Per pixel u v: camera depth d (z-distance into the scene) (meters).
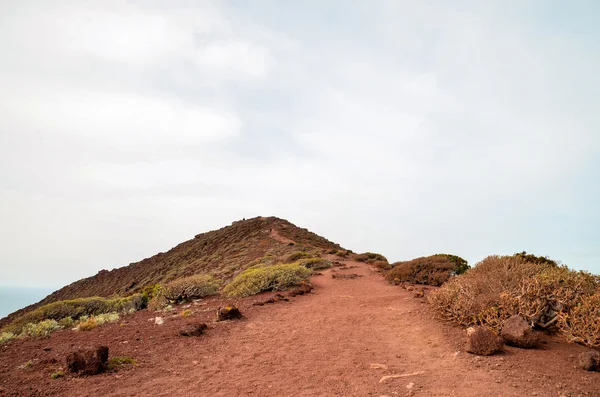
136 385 5.42
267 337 8.31
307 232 56.72
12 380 5.63
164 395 5.04
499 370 5.54
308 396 4.91
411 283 16.25
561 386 4.88
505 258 9.99
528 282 7.57
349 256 34.03
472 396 4.69
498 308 7.55
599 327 6.13
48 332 10.17
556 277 7.46
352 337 8.07
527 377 5.22
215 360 6.67
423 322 8.92
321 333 8.53
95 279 59.78
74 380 5.61
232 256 39.72
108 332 9.45
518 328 6.66
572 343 6.68
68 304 14.61
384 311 10.66
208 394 5.07
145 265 57.47
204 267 38.56
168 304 15.31
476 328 7.09
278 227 56.75
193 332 8.48
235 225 65.56
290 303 12.79
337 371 5.90
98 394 5.07
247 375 5.84
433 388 5.03
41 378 5.72
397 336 8.00
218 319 10.16
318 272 22.47
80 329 10.35
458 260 18.28
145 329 9.49
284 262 27.73
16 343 8.81
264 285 16.06
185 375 5.86
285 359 6.66
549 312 7.43
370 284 16.98
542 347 6.52
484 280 8.67
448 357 6.36
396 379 5.45
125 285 46.16
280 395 4.99
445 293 8.90
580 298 7.00
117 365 6.33
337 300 13.03
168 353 7.13
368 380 5.45
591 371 5.39
